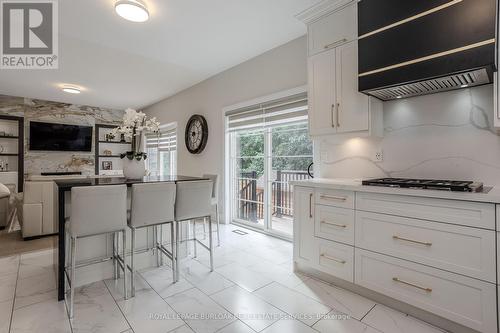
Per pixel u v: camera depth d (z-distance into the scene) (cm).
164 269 256
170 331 164
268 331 164
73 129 670
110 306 191
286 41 331
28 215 350
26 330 163
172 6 254
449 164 203
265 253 299
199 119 478
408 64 182
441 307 160
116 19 274
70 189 197
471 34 157
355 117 227
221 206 440
